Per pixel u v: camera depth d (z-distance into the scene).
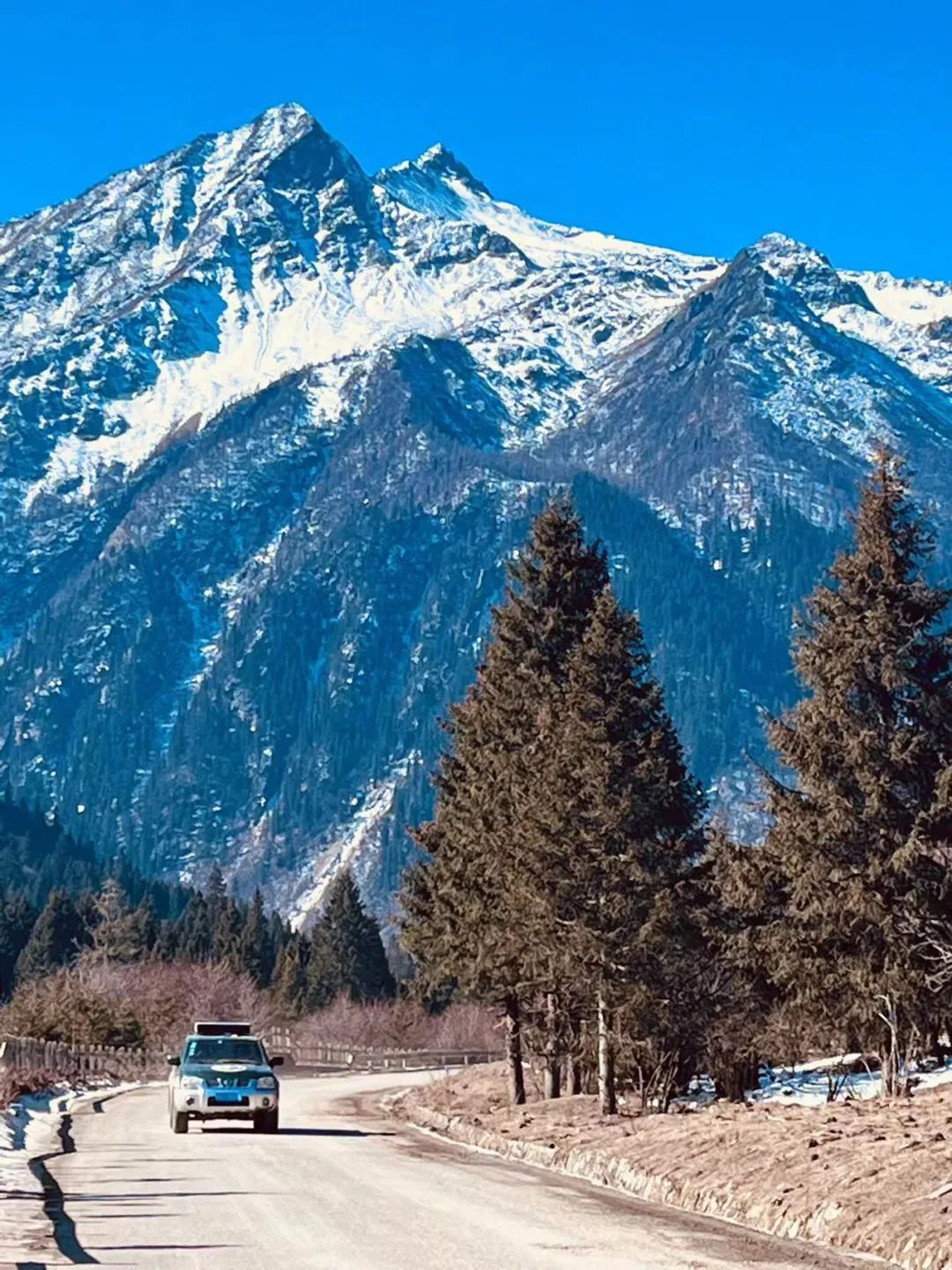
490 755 51.66
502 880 49.31
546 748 47.44
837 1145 26.12
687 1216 23.84
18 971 184.12
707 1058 51.69
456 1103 59.34
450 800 59.50
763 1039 49.09
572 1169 31.44
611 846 45.06
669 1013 45.94
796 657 45.00
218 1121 47.19
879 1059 55.75
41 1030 87.06
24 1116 46.72
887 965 42.53
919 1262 18.81
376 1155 35.00
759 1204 23.25
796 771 44.84
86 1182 28.12
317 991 179.00
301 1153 35.25
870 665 44.00
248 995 142.50
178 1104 41.81
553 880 44.50
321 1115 53.41
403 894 60.69
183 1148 36.28
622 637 46.81
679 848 46.16
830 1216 21.56
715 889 46.41
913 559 44.94
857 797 43.94
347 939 181.88
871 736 42.66
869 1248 20.12
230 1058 43.25
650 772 44.41
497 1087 68.81
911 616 44.62
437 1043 142.12
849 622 44.19
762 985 48.38
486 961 50.34
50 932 184.88
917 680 43.91
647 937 43.56
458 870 52.78
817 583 45.31
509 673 54.06
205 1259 19.02
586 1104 49.81
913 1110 31.69
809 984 43.56
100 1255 19.28
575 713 45.28
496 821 50.28
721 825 50.69
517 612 54.81
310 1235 21.27
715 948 47.09
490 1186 27.98
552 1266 18.59
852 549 45.59
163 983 134.12
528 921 44.84
